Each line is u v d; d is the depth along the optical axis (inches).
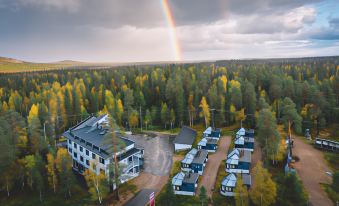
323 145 2970.0
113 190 2251.5
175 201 1945.1
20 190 2357.3
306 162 2625.5
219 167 2593.5
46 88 5472.4
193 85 4670.3
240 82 4881.9
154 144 3368.6
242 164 2437.3
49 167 2234.3
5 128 2460.6
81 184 2443.4
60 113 4025.6
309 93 3892.7
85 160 2645.2
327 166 2534.5
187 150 3061.0
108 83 6294.3
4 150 2194.9
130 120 3973.9
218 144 3221.0
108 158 2274.9
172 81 4421.8
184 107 4217.5
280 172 2409.0
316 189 2108.8
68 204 2096.5
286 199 1765.5
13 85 6688.0
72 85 5664.4
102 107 4776.1
